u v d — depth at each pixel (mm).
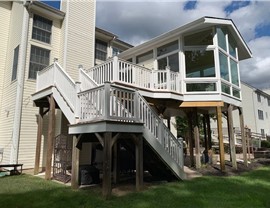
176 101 9484
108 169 5141
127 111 5961
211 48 9523
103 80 7965
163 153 6730
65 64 10578
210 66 9555
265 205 4629
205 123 12062
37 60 10273
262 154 14062
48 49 10680
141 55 11758
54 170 8031
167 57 10398
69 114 6707
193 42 9883
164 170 7238
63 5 11445
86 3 11945
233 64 11148
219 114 9125
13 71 10211
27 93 9789
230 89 10266
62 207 4500
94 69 8531
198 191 5711
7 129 9844
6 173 8734
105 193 5039
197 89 9516
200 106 9359
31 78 9992
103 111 5348
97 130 5379
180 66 9742
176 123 18141
